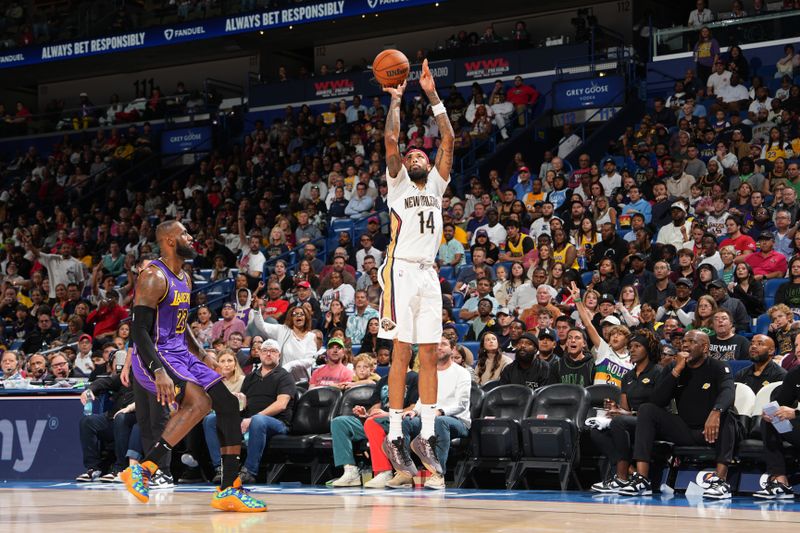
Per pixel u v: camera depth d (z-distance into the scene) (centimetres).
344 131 2195
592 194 1536
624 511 616
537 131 2020
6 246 2120
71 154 2542
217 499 581
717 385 827
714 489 778
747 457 820
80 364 1309
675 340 982
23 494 790
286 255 1683
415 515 550
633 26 2288
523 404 946
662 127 1761
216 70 2853
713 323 1012
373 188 1800
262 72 2769
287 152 2212
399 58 638
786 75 1731
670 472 870
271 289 1386
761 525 524
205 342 1345
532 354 998
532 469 930
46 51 2600
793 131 1628
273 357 1020
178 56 2811
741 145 1597
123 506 636
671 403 877
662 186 1485
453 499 712
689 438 830
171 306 580
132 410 1009
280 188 2056
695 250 1288
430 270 647
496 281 1366
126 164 2459
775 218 1294
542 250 1320
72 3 2748
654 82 1966
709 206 1390
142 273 578
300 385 1066
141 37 2472
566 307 1184
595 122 1984
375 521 508
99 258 1994
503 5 2372
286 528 468
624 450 838
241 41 2678
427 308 644
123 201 2325
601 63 2066
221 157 2366
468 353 1064
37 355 1173
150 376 582
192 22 2408
